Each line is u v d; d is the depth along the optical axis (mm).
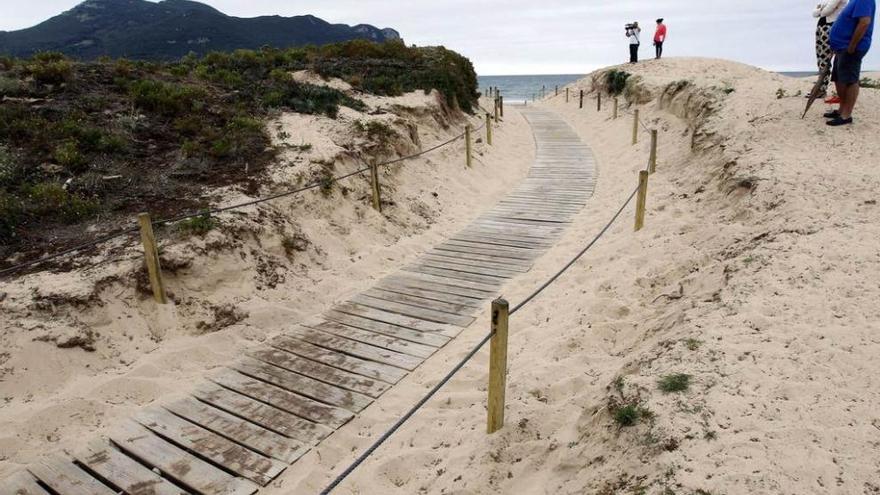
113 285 5508
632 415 3242
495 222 9539
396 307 6457
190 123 9070
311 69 13531
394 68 15586
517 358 5109
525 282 6906
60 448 4105
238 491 3699
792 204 5926
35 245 5984
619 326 5219
